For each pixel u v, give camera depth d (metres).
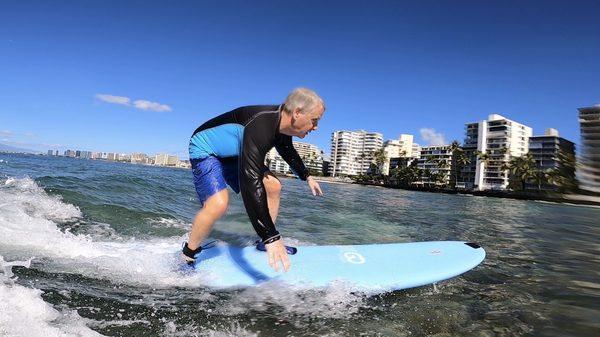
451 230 7.46
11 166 13.16
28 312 1.84
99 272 2.64
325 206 9.93
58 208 4.80
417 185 95.69
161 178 14.30
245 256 3.15
